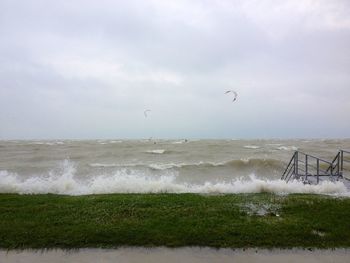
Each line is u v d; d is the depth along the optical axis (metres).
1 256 4.21
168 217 5.63
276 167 20.97
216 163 22.88
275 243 4.55
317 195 7.92
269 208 6.30
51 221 5.43
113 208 6.23
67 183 10.27
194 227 5.11
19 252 4.33
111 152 36.50
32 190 9.67
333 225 5.22
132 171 19.09
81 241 4.64
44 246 4.51
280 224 5.26
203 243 4.56
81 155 32.06
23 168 20.69
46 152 36.34
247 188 9.52
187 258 4.14
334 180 10.43
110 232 4.90
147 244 4.55
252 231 4.95
